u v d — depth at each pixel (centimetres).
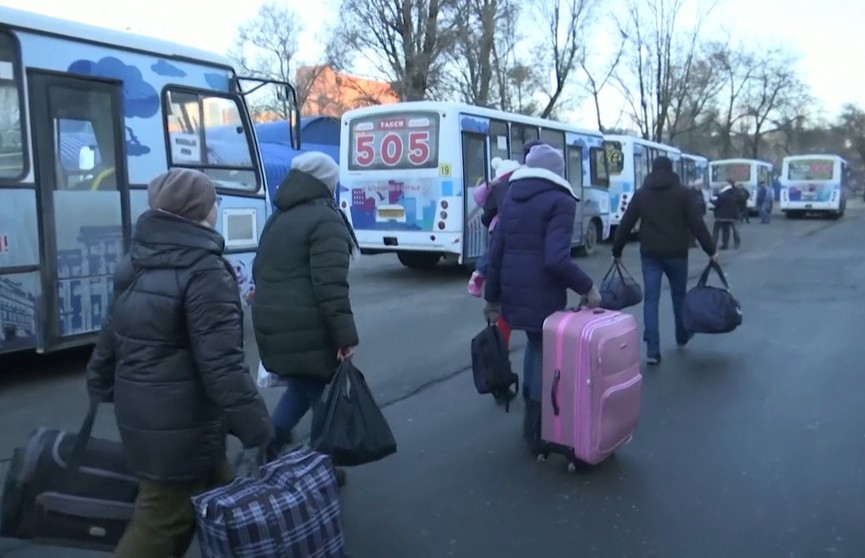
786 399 621
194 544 386
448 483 467
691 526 406
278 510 276
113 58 741
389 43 2980
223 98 850
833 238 2377
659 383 669
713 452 509
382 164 1359
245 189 873
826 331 880
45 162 689
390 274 1509
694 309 728
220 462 315
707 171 3747
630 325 476
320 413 399
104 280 736
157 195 298
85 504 314
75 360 802
